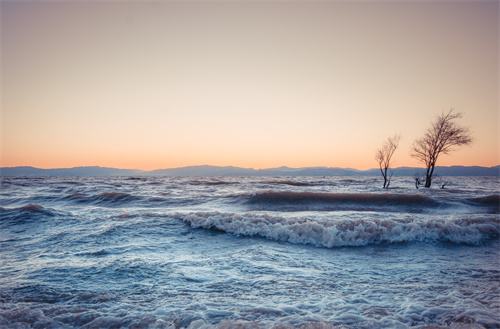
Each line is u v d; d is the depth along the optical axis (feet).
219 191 86.07
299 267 17.57
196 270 16.46
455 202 50.96
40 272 15.79
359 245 24.52
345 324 8.99
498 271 16.89
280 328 8.56
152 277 15.11
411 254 21.88
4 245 22.86
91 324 9.37
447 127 100.73
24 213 35.32
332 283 14.28
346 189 99.55
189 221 30.91
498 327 8.57
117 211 42.22
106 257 19.15
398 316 9.62
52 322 9.54
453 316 9.47
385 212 44.80
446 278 15.33
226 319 9.48
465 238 26.02
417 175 111.86
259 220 29.12
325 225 27.30
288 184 132.46
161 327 9.03
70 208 48.55
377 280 14.92
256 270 16.66
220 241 25.27
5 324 9.39
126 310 10.58
